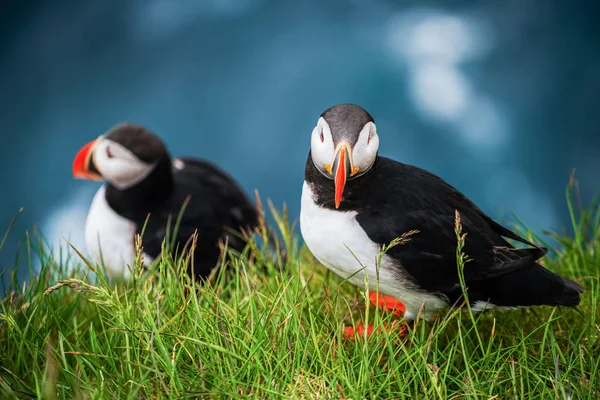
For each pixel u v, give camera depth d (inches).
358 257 230.2
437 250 229.0
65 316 254.2
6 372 215.9
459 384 209.9
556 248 320.2
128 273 322.7
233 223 339.6
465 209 243.4
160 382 198.8
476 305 242.8
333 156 214.4
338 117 217.3
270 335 221.9
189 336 217.6
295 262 295.7
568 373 215.0
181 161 363.9
